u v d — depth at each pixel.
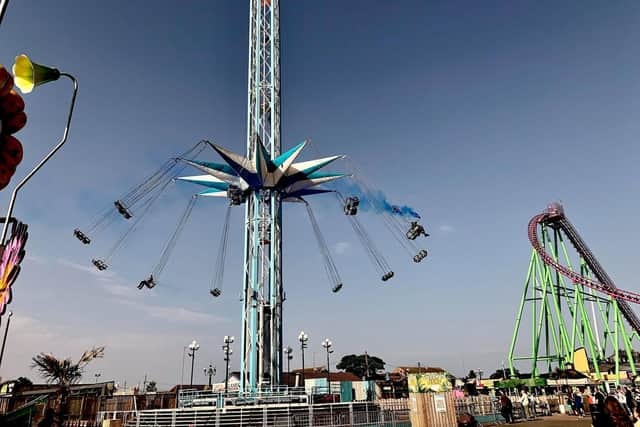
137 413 32.44
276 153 47.41
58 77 7.02
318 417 29.22
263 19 52.69
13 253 6.46
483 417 32.09
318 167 44.19
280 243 43.62
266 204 44.62
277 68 50.44
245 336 40.56
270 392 34.69
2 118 6.16
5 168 6.21
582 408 36.88
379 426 28.80
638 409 10.41
